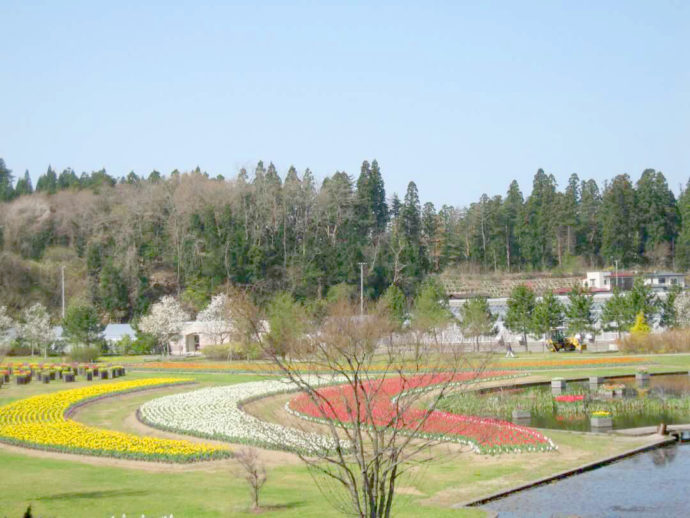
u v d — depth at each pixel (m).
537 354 77.38
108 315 111.56
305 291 109.38
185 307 110.56
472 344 70.31
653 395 47.22
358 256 114.75
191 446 30.39
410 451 29.42
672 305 85.69
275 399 47.53
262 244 121.94
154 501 22.61
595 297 105.38
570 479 26.44
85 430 34.81
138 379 61.38
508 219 150.75
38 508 21.75
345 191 134.12
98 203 140.12
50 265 118.50
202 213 126.81
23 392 54.22
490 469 27.28
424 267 130.12
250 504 22.06
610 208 138.62
